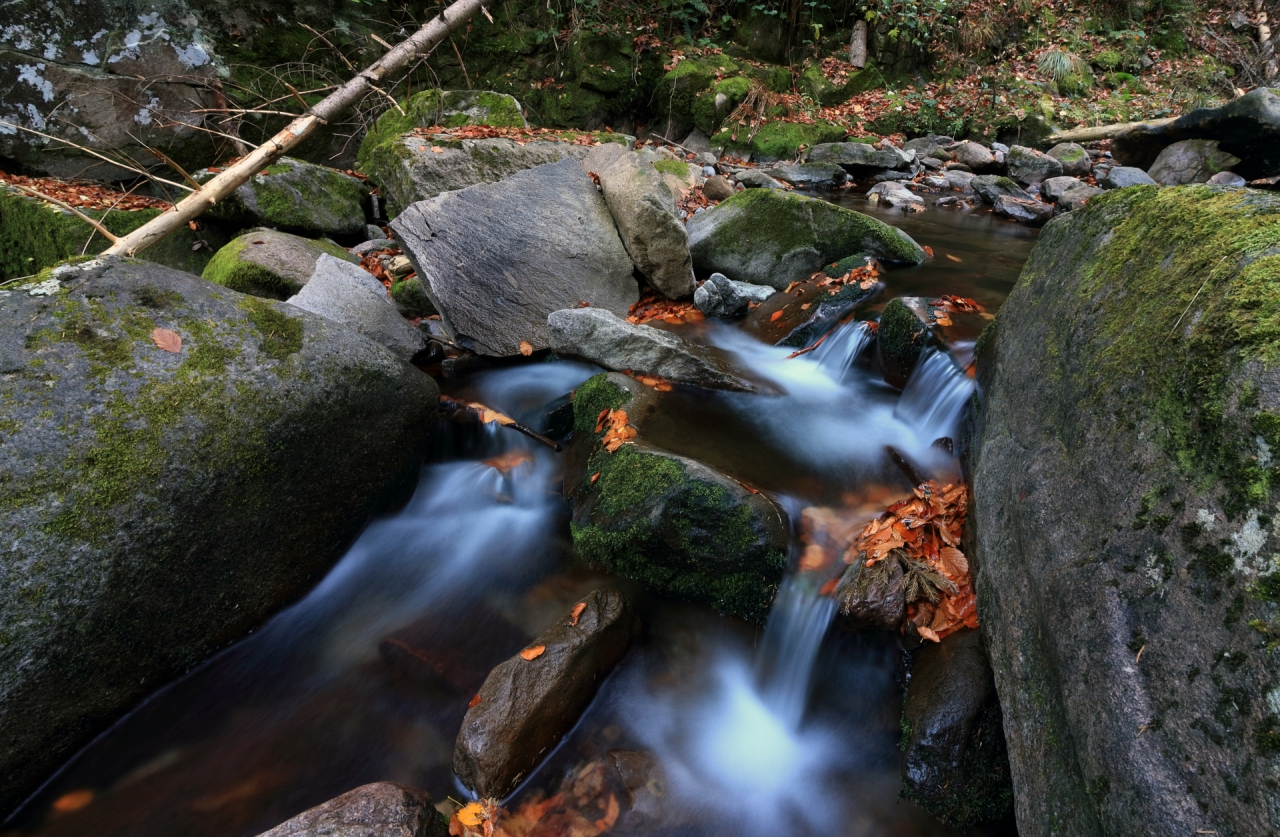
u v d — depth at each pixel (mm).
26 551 2326
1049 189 8828
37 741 2398
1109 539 1649
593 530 3176
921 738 2268
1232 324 1488
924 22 12070
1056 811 1613
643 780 2475
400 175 6203
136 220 6488
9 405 2459
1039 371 2434
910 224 7754
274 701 2816
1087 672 1562
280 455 3029
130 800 2439
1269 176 8273
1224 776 1188
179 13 8469
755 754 2633
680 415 3879
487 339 4898
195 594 2793
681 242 5367
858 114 11641
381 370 3494
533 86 11172
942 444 3574
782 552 2879
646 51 11234
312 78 9422
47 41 7781
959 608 2555
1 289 2781
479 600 3303
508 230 5195
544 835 2311
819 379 4645
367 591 3395
